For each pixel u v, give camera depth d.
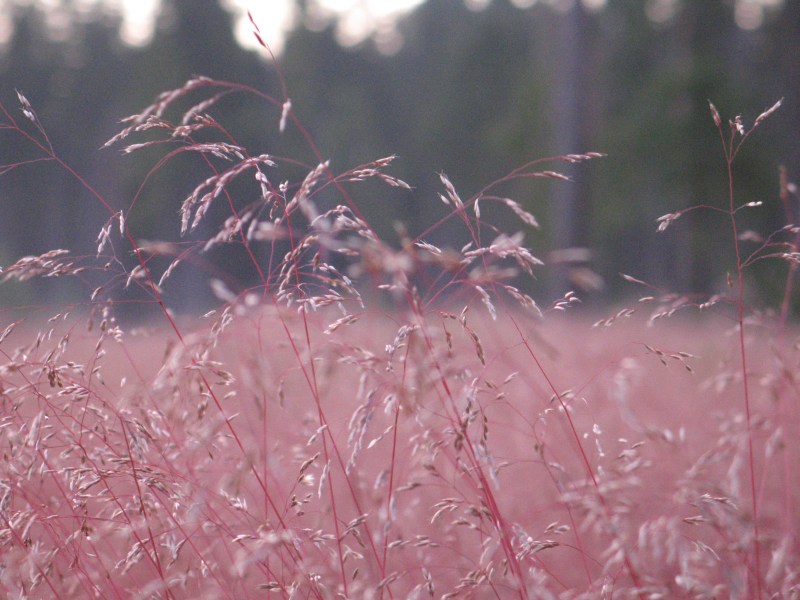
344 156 40.84
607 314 8.46
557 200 15.35
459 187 40.75
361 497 2.22
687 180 20.28
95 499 2.06
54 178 38.16
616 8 26.36
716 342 5.98
